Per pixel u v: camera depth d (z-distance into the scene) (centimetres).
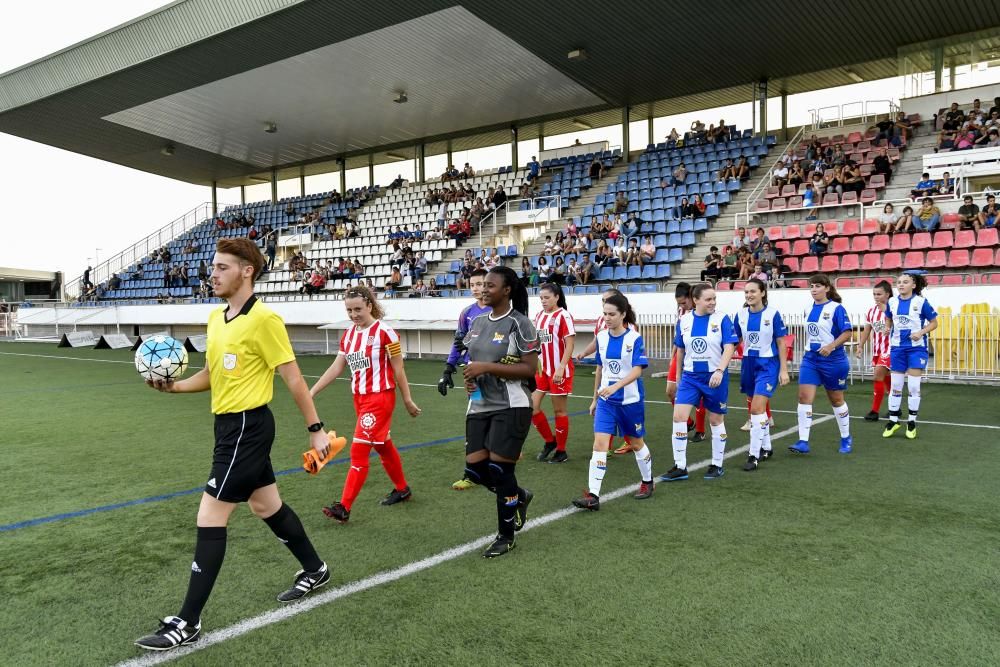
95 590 341
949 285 1169
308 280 2191
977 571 348
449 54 1761
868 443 675
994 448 641
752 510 459
